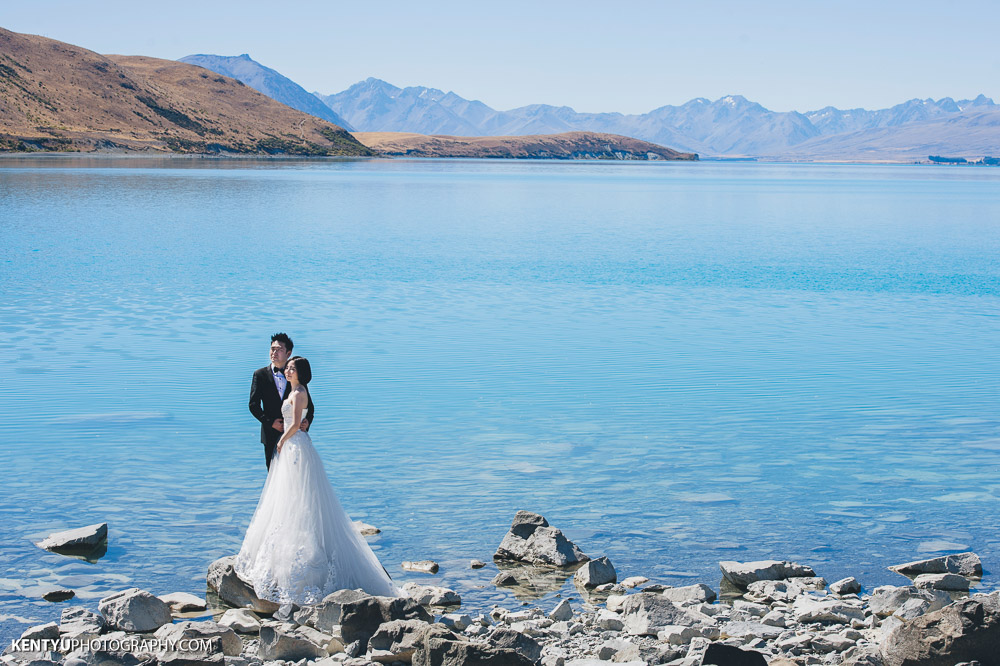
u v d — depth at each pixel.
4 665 6.75
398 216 59.81
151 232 44.50
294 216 56.81
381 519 10.72
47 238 40.75
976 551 10.04
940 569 9.44
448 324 23.38
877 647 7.23
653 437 14.11
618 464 12.81
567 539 9.85
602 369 18.58
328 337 21.50
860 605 8.52
